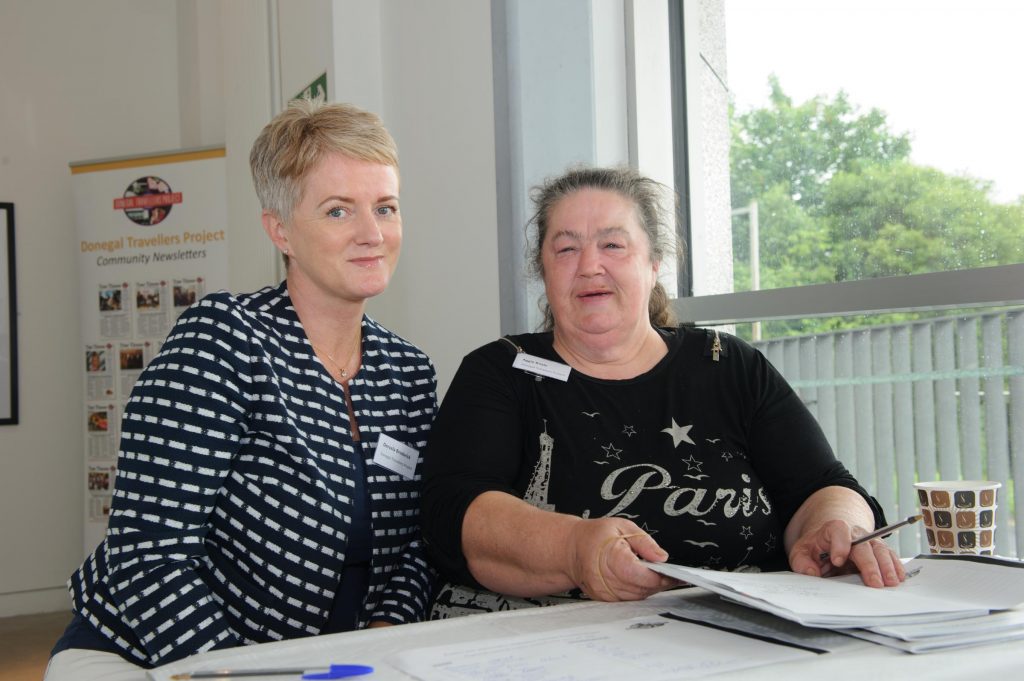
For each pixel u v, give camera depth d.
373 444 1.63
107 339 5.04
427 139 2.93
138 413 1.41
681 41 2.86
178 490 1.38
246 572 1.48
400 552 1.68
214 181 4.89
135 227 5.01
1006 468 2.04
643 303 1.74
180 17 5.62
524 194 2.56
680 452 1.65
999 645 0.94
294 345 1.57
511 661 0.90
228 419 1.43
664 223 1.83
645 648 0.94
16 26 5.35
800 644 0.95
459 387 1.72
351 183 1.55
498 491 1.53
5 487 5.24
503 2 2.57
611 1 2.73
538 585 1.37
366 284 1.56
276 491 1.48
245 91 4.21
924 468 2.20
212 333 1.46
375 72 3.18
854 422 2.35
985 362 2.06
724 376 1.72
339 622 1.58
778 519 1.66
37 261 5.37
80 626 1.42
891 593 1.11
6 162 5.32
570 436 1.66
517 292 2.55
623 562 1.21
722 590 1.03
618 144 2.74
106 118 5.52
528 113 2.57
